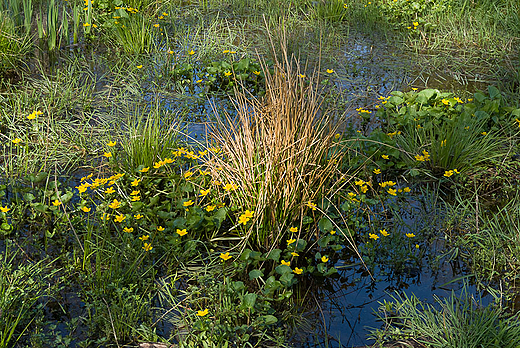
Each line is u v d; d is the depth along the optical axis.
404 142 4.66
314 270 3.37
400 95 5.40
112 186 4.08
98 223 3.71
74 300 3.10
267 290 3.06
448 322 2.96
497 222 3.72
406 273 3.45
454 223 3.86
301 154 3.57
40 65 6.05
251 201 3.61
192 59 6.59
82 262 3.30
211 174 3.84
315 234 3.67
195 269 3.36
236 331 2.89
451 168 4.42
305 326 3.02
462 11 8.02
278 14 8.02
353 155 4.50
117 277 3.15
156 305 3.09
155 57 6.57
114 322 2.87
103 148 4.66
